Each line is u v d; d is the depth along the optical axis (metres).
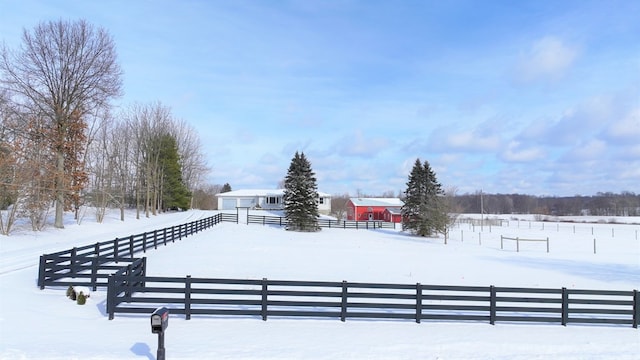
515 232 58.06
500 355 9.11
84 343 8.82
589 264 27.16
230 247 30.50
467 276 20.75
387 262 25.67
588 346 9.95
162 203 75.31
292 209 53.28
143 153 66.44
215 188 133.88
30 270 16.80
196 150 87.00
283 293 11.39
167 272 18.61
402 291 16.61
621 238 50.53
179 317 11.34
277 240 39.41
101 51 37.06
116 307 11.00
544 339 10.34
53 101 35.56
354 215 76.94
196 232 40.69
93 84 36.94
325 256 27.91
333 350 8.98
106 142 58.03
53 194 33.66
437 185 50.56
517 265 25.95
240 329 10.34
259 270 20.19
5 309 11.20
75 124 36.12
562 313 11.91
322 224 63.31
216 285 16.31
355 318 11.87
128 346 8.70
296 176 53.78
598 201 164.25
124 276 11.23
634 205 151.88
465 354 9.08
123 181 59.94
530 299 11.89
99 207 53.44
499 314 13.46
